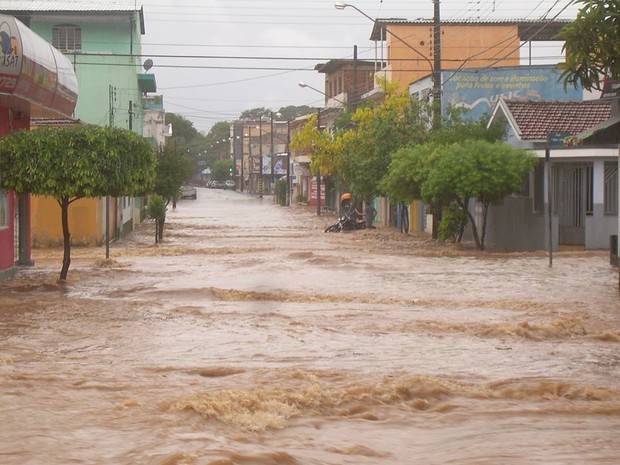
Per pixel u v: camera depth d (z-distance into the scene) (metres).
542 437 8.47
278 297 19.52
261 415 9.16
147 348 13.45
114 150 21.08
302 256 30.02
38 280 22.48
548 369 12.02
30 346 13.58
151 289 20.83
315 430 8.74
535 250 32.75
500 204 33.41
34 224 34.78
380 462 7.52
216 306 18.16
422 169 33.47
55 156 20.84
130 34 59.34
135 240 40.53
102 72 56.66
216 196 121.38
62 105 25.98
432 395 10.38
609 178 32.00
